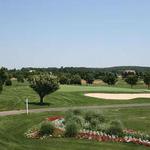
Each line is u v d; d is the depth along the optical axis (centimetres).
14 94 6988
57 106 5069
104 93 7669
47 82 5334
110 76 13388
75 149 2223
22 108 4744
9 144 2338
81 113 3297
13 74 16000
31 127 3038
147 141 2436
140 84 14850
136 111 4559
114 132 2645
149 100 6281
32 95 6825
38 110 4525
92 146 2312
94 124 2953
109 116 4012
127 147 2298
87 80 13862
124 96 7144
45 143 2395
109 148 2261
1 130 2877
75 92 7444
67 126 2664
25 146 2291
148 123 3506
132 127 3228
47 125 2684
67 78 12975
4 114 4012
